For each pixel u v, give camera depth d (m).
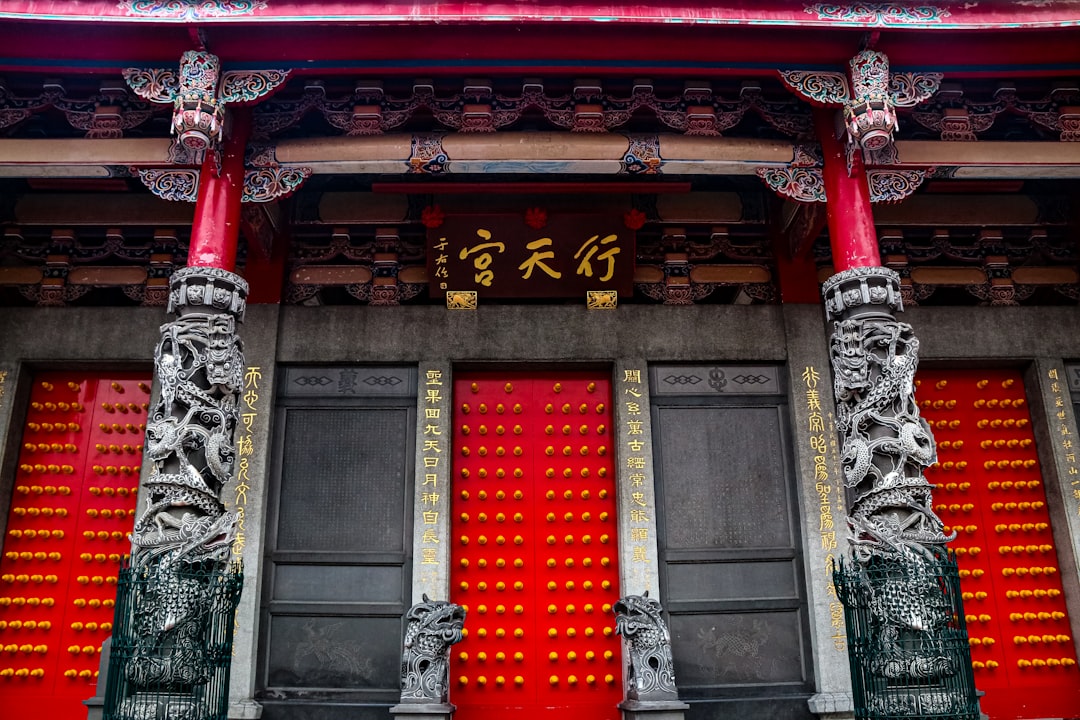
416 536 13.48
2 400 14.01
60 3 10.36
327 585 13.44
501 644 13.54
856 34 11.12
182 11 10.35
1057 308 15.05
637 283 14.94
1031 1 10.83
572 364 14.59
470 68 11.41
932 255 15.30
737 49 11.26
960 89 12.05
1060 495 14.06
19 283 14.67
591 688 13.35
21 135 12.77
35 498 14.08
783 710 12.99
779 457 14.25
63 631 13.45
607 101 12.14
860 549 9.88
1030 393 14.86
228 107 11.39
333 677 13.05
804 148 11.98
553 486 14.30
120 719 8.82
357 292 14.75
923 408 14.86
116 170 11.63
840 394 10.66
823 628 13.14
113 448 14.33
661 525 13.86
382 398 14.34
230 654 9.49
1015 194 15.48
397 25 10.60
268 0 10.39
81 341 14.41
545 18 10.48
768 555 13.74
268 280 14.59
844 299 10.86
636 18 10.52
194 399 10.04
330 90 12.06
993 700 13.43
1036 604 13.93
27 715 13.02
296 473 13.95
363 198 15.08
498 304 14.74
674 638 13.36
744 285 15.01
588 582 13.80
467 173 13.05
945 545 10.05
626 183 14.26
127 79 11.03
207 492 9.77
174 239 14.92
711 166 11.91
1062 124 12.25
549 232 14.30
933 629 9.24
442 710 11.62
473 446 14.45
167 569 9.22
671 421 14.38
